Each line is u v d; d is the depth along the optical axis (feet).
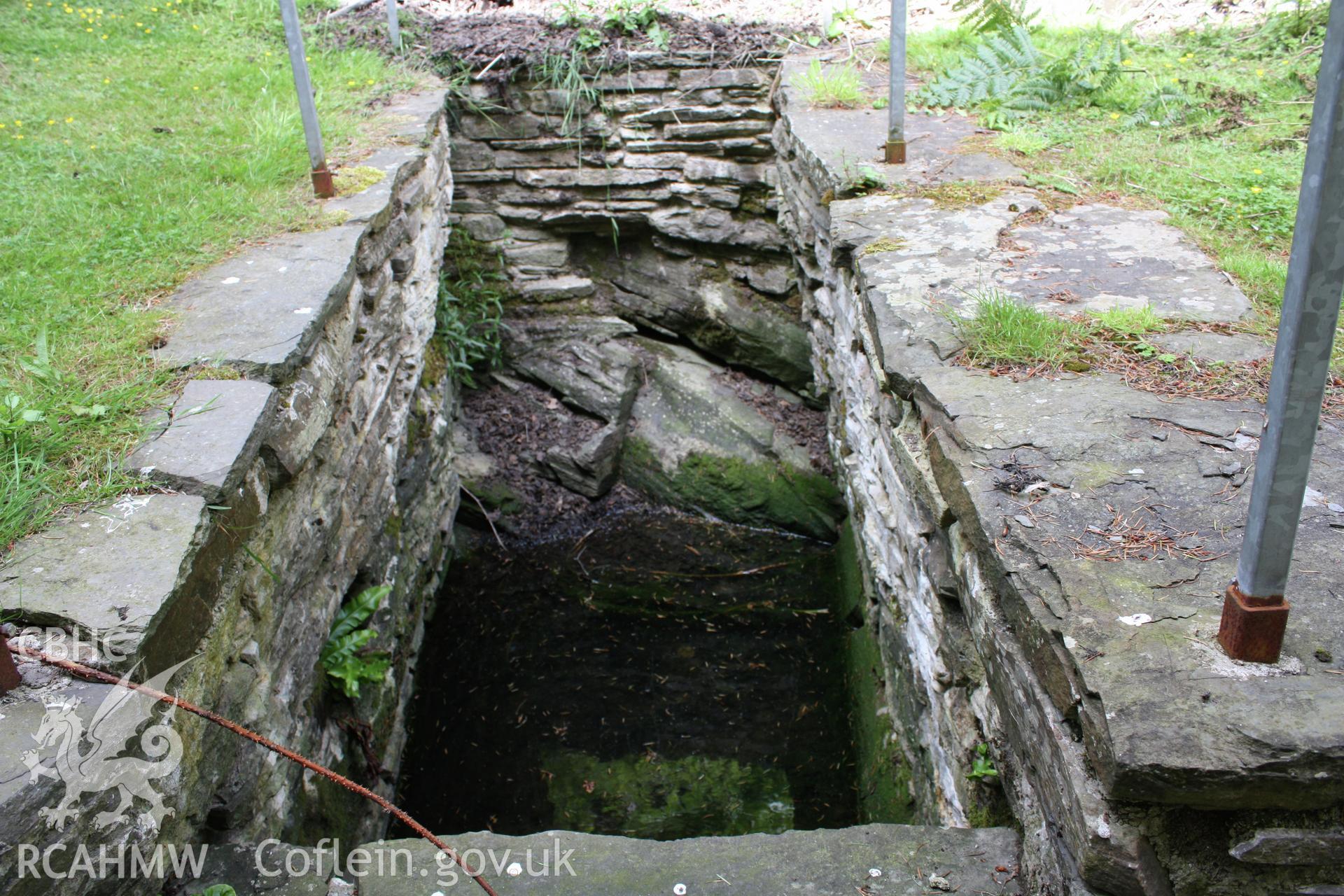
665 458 20.45
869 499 12.97
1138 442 7.14
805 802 13.02
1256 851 4.71
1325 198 4.16
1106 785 4.75
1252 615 4.87
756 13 21.13
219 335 8.86
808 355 19.94
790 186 17.25
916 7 21.31
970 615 7.22
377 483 12.32
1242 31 18.83
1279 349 4.47
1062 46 18.30
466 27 20.83
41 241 10.77
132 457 7.04
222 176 13.17
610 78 19.66
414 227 14.78
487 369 21.91
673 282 21.42
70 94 16.02
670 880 6.06
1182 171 12.94
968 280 10.07
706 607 17.52
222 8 21.29
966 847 6.31
